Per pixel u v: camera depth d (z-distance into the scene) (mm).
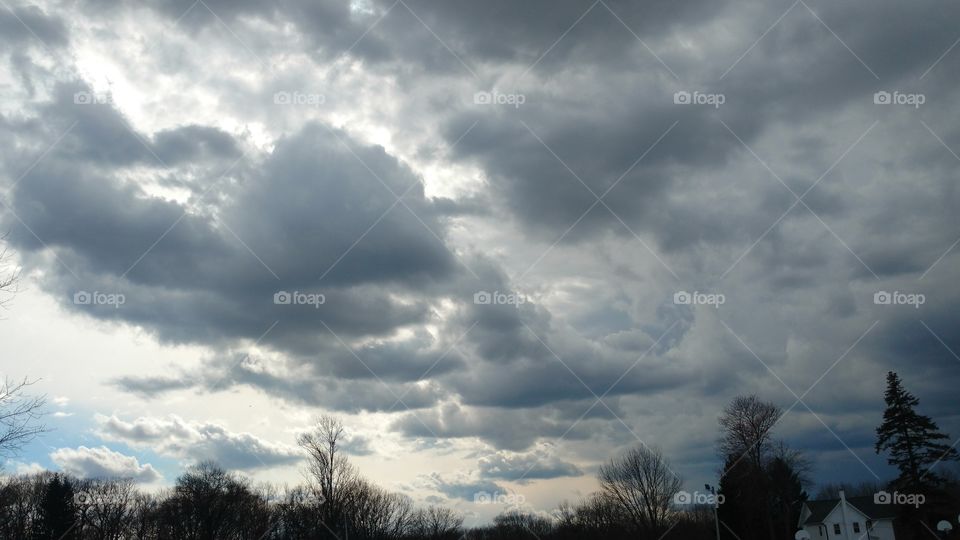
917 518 83188
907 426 85750
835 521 101562
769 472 87875
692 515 101875
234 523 95312
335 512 70188
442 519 94750
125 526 97562
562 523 105750
